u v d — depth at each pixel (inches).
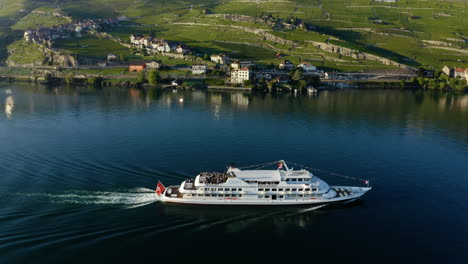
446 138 6752.0
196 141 6254.9
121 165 5032.0
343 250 3356.3
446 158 5644.7
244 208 3996.1
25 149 5649.6
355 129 7298.2
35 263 3021.7
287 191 4040.4
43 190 4229.8
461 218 3890.3
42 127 7116.1
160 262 3134.8
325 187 4158.5
